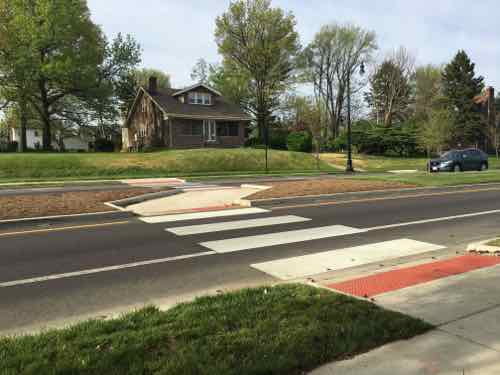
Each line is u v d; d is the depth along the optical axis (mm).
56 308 4508
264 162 32969
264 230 8430
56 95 41969
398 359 3156
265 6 49031
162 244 7289
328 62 59250
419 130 43562
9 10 37312
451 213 10352
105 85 42188
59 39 37125
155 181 22062
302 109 49344
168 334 3508
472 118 51781
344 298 4301
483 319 3850
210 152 32531
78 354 3191
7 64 36781
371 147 45094
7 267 5977
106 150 44750
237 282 5336
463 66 54000
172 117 38875
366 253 6648
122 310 4445
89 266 6023
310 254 6605
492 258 6102
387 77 64125
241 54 51250
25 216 9602
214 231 8336
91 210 10578
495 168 31734
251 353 3182
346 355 3223
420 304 4242
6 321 4168
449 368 3023
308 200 12602
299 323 3715
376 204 11820
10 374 2928
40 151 40406
